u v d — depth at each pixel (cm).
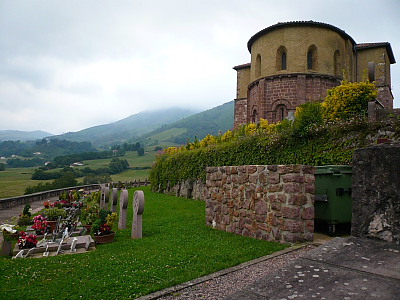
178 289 502
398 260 247
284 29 2762
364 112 1299
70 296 486
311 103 1328
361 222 312
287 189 753
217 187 1020
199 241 830
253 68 3073
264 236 812
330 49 2756
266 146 1412
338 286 216
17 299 477
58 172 6381
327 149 1162
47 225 1076
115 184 3775
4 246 784
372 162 310
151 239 884
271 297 214
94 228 895
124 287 516
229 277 551
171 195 2425
